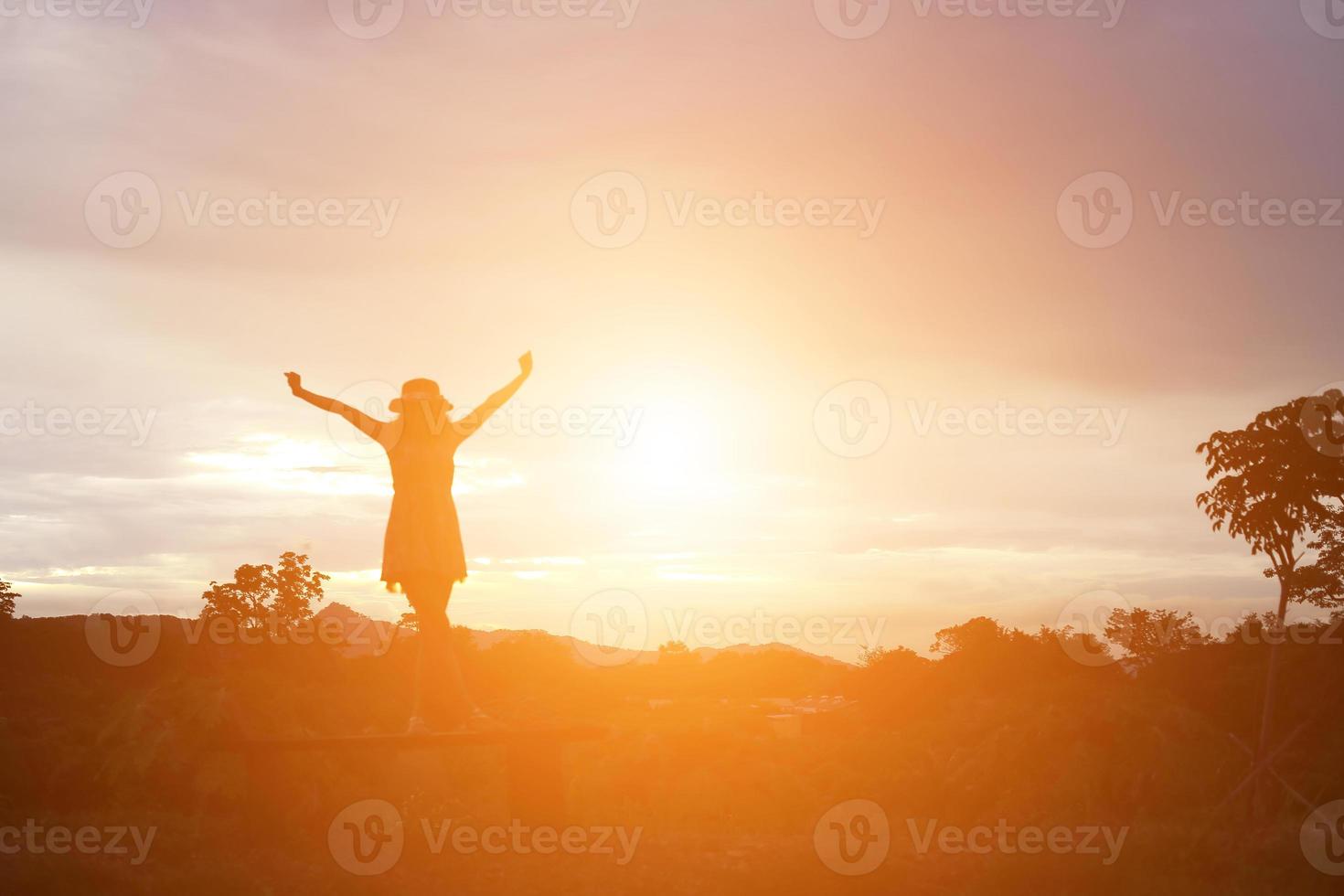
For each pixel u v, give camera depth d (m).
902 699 31.11
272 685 17.00
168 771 14.52
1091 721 20.33
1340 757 20.38
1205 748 20.38
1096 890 12.34
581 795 16.94
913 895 11.48
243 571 24.52
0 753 14.88
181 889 9.98
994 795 19.03
